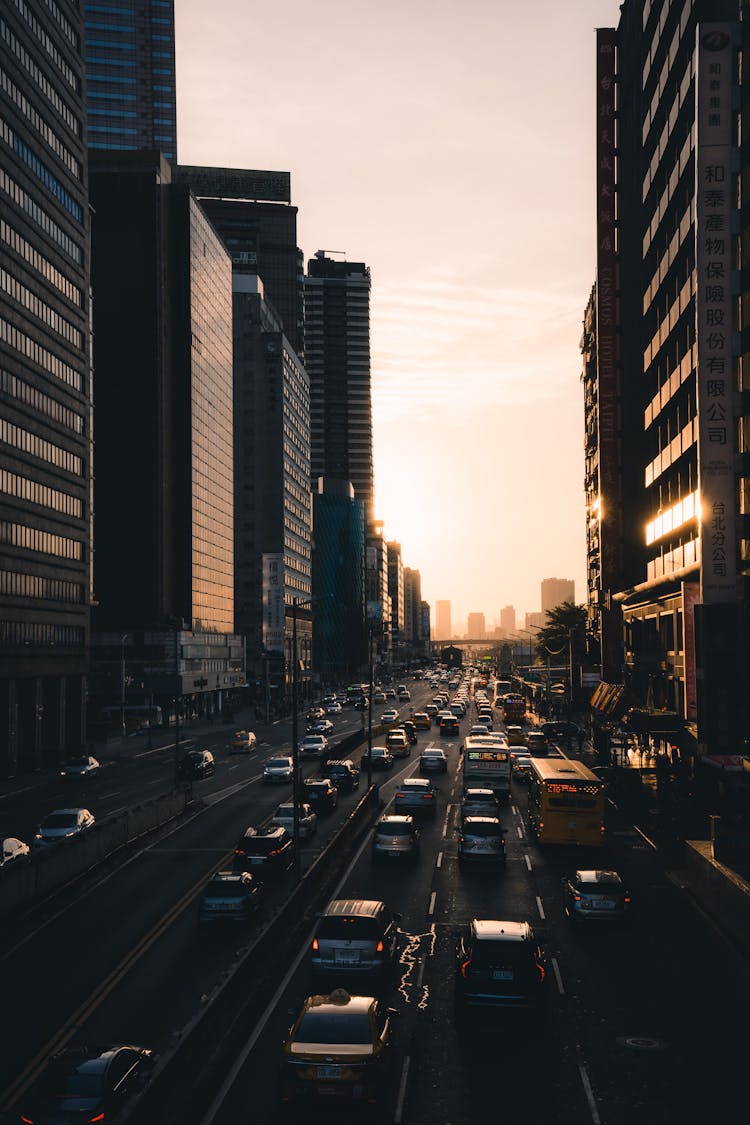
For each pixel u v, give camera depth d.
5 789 65.50
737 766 41.59
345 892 31.80
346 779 58.88
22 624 78.75
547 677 149.88
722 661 42.09
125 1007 20.14
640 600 66.81
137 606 131.12
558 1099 15.88
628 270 71.19
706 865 30.56
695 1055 17.86
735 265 43.06
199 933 26.36
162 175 136.88
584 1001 21.08
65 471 88.50
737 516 42.53
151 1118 13.28
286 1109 15.09
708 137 43.34
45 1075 13.96
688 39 51.12
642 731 53.62
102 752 90.12
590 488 128.50
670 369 59.09
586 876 28.08
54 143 86.69
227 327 163.75
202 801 52.34
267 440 188.50
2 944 25.39
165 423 134.62
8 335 76.81
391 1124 14.81
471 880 33.84
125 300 133.12
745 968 23.69
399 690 168.62
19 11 79.31
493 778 55.41
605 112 72.19
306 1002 16.08
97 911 29.05
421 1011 20.41
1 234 75.69
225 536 160.12
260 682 175.88
